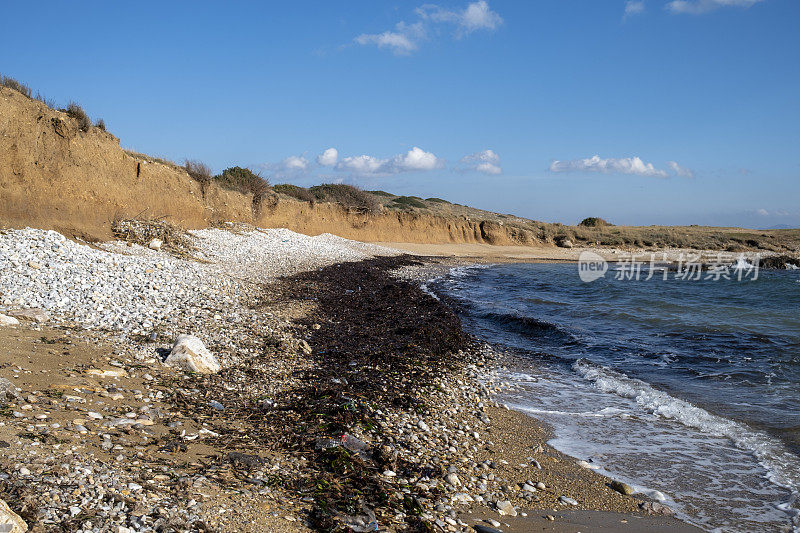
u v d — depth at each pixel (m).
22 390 6.05
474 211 78.19
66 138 19.14
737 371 12.02
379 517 4.71
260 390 8.02
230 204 33.91
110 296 12.13
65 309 10.52
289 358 10.09
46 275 12.39
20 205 16.64
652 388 10.78
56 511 3.65
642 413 9.31
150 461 4.93
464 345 14.01
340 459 5.71
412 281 28.41
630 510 5.87
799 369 12.20
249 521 4.15
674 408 9.42
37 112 17.94
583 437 8.13
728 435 8.26
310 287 20.42
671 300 24.14
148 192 24.44
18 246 13.98
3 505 3.39
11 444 4.57
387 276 29.17
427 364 11.64
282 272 23.12
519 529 5.07
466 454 7.02
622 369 12.25
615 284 31.25
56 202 18.20
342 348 11.75
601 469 7.00
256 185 38.28
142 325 10.33
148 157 29.69
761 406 9.68
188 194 28.14
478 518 5.18
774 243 65.00
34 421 5.21
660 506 5.97
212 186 32.12
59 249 14.73
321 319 14.65
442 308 18.52
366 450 6.31
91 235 18.88
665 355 13.46
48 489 3.92
